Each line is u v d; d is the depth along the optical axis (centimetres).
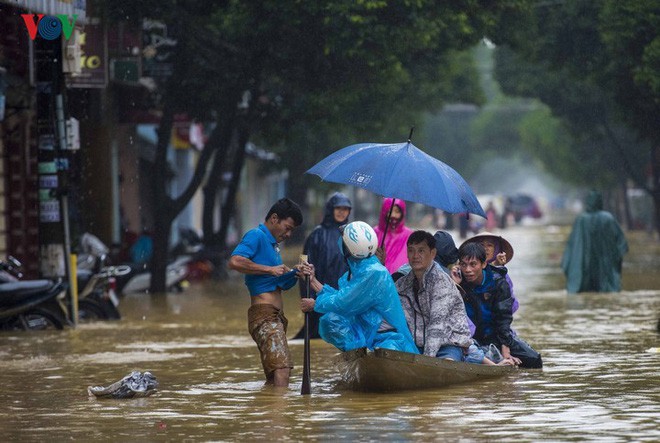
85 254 4488
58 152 3950
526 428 1891
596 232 5038
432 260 2380
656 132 6700
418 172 2291
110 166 6619
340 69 5522
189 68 5562
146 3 5128
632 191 15488
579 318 3888
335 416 2025
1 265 3906
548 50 6831
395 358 2228
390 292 2298
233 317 4344
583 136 11312
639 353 2894
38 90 3947
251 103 5847
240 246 2409
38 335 3659
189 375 2636
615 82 6569
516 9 6000
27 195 5344
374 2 5009
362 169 2305
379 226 3030
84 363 2906
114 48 5341
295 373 2636
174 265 5944
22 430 1956
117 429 1952
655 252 8838
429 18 5366
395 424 1938
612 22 5788
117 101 6850
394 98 7256
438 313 2361
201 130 9619
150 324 4056
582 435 1828
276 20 5216
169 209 5744
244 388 2406
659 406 2092
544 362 2720
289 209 2417
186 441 1834
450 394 2248
